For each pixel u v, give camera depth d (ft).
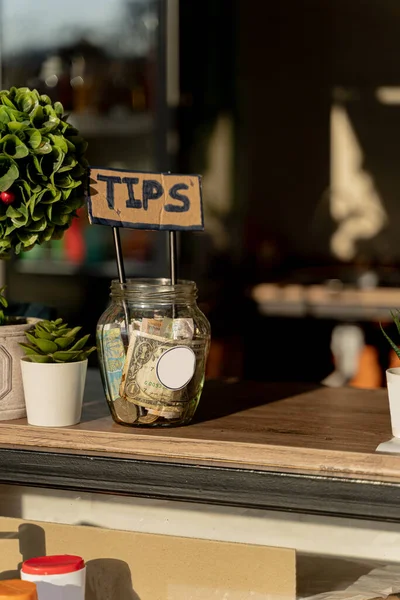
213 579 3.67
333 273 14.53
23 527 3.98
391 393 3.57
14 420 4.02
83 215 11.57
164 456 3.65
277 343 13.05
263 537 3.88
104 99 11.72
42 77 11.64
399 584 3.67
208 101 14.46
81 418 4.04
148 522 4.04
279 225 15.12
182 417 3.82
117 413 3.86
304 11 15.19
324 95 15.19
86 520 4.14
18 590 3.31
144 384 3.76
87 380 5.08
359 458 3.35
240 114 14.84
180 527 3.99
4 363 3.99
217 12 14.35
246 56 15.14
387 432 3.70
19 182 3.94
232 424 3.88
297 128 15.16
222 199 14.75
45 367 3.81
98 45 11.71
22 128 3.93
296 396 4.56
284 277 14.47
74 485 3.80
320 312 12.57
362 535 3.74
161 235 11.59
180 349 3.76
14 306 5.51
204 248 14.47
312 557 3.83
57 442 3.82
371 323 12.36
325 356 12.71
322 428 3.79
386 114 15.05
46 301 11.61
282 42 15.26
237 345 13.21
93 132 11.76
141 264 11.55
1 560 4.00
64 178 3.94
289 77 15.23
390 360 12.21
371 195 15.05
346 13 15.16
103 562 3.85
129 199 4.00
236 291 13.98
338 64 15.14
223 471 3.55
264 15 15.19
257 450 3.50
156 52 11.67
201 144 14.53
